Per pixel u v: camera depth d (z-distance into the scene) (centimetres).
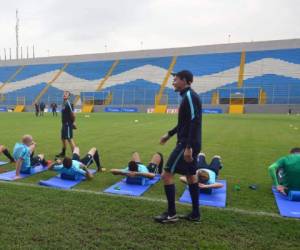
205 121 2523
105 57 5709
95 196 562
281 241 395
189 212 495
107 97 4847
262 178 736
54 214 469
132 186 636
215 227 435
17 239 388
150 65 5294
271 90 4212
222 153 1070
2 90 5566
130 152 1061
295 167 566
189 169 452
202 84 4597
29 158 723
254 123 2320
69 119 970
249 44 4969
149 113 4091
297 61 4541
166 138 500
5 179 681
